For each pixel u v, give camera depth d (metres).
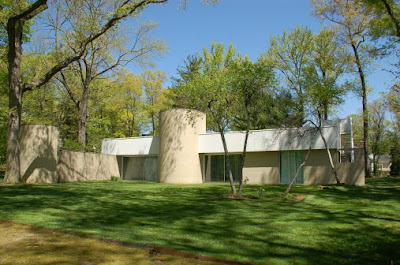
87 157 24.22
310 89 14.54
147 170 26.73
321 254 4.60
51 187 15.52
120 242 5.15
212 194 13.31
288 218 7.49
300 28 25.02
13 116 17.05
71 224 6.56
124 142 27.47
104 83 31.45
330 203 10.26
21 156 18.88
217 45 33.19
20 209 8.39
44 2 15.23
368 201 10.59
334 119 21.31
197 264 4.19
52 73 17.75
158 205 9.74
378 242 5.30
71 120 36.06
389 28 15.22
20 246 4.95
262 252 4.68
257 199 11.45
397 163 39.69
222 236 5.65
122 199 11.23
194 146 23.42
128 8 15.92
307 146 19.66
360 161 18.11
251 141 21.77
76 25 17.92
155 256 4.52
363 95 24.52
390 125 39.44
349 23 23.09
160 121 23.98
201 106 13.79
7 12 17.38
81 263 4.16
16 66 17.20
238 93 12.75
